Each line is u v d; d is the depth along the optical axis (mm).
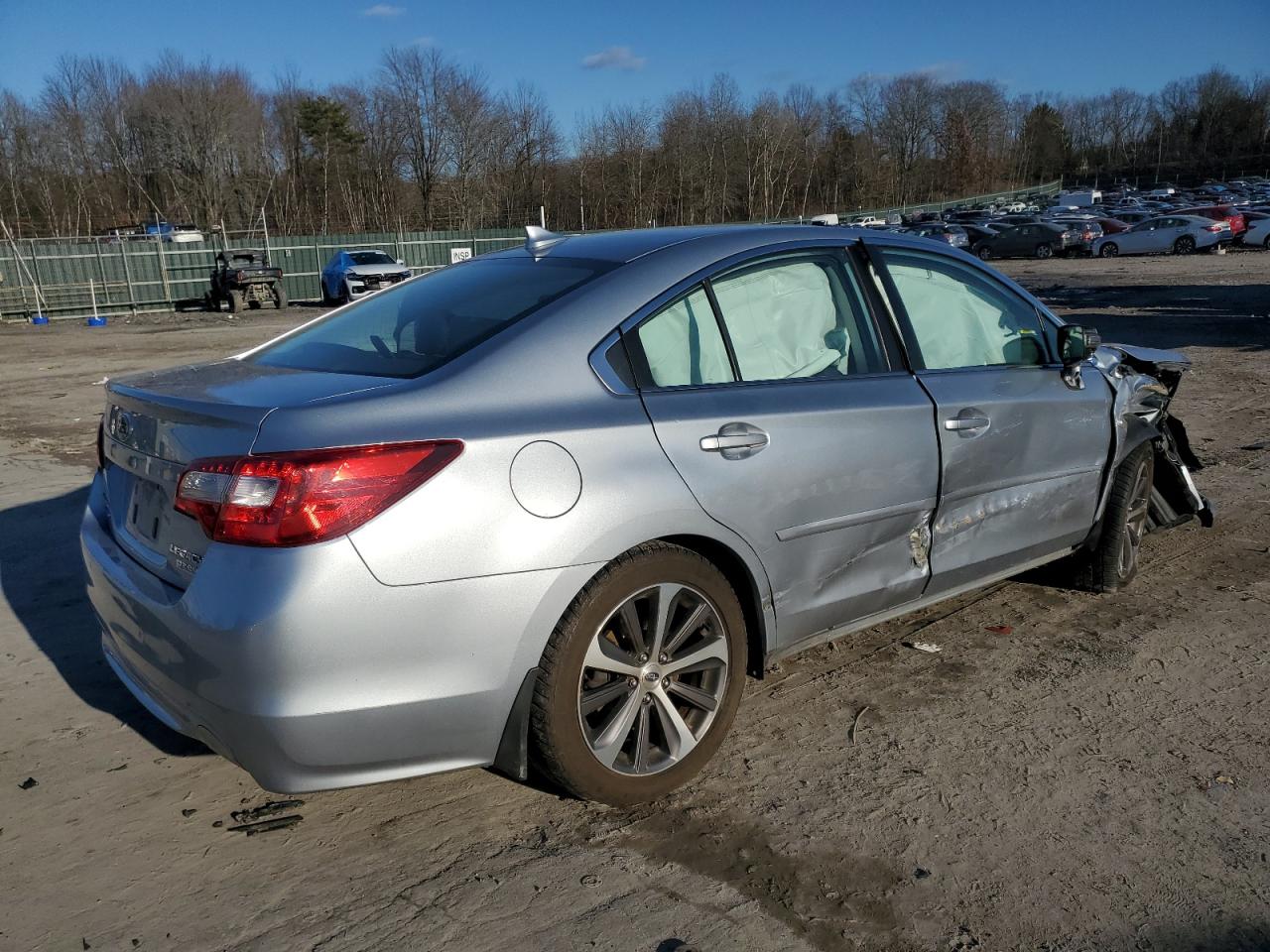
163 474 2551
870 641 4031
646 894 2475
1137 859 2604
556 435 2559
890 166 93062
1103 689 3574
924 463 3350
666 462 2715
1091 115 129000
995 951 2281
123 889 2518
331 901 2459
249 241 33188
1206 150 120250
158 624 2449
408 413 2449
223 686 2309
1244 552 5062
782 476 2955
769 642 3080
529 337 2719
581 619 2576
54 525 5707
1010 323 3982
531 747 2646
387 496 2328
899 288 3562
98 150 57156
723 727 2969
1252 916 2387
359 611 2299
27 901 2469
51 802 2896
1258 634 4047
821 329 3285
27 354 16484
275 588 2246
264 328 21969
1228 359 11898
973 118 96750
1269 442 7473
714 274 3074
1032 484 3828
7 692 3592
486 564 2426
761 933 2338
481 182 58219
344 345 3062
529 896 2467
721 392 2943
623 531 2613
